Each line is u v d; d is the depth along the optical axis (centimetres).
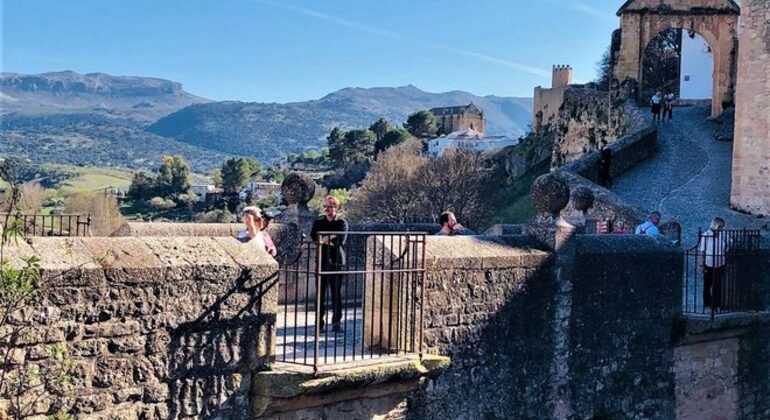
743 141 3173
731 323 1446
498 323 1079
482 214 7612
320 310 934
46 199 1923
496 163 9750
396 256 980
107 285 732
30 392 689
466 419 1037
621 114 5538
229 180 11281
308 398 861
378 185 7725
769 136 3078
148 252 771
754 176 3136
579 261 1195
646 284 1307
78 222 1380
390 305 984
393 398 954
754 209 3131
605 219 2606
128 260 750
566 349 1176
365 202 7638
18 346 682
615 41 5919
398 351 975
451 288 1021
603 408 1234
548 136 9069
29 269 673
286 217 1434
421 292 969
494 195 8412
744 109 3164
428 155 10856
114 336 738
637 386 1291
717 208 3253
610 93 5700
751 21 3138
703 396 1430
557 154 6556
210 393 800
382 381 912
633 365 1285
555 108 9494
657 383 1329
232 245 838
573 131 6312
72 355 712
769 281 1595
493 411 1073
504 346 1088
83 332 719
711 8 5047
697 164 3962
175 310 775
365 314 1012
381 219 7500
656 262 1324
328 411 891
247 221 1099
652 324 1318
